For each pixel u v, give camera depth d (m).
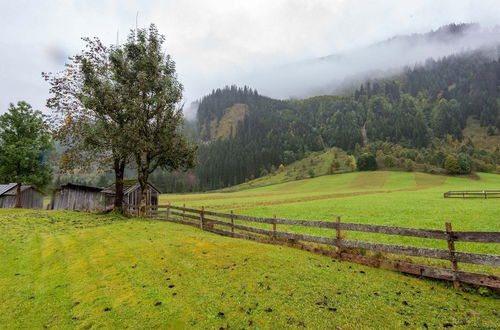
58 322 6.00
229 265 8.73
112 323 5.74
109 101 22.47
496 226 16.59
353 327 5.13
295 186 116.81
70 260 10.16
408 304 5.97
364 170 139.00
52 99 24.11
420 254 7.44
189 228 16.67
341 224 9.37
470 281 6.52
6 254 11.55
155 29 24.41
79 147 24.38
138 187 36.44
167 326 5.48
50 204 38.72
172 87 24.16
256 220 12.57
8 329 5.83
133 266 9.08
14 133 32.75
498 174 113.69
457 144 199.00
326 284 7.11
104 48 25.20
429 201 35.25
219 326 5.36
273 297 6.44
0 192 37.78
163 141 23.58
